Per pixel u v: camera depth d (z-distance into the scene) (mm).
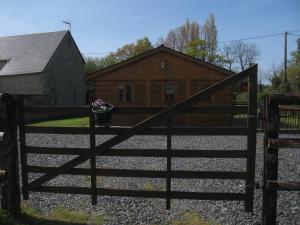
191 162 10250
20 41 39688
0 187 5672
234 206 6355
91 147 5777
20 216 5875
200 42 61156
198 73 21547
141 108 5695
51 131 5875
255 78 5191
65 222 5703
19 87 34969
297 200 6672
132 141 15195
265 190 4969
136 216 5961
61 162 10477
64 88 38344
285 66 41406
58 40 37781
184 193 5648
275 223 4984
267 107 4871
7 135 5688
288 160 10734
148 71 21906
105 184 7848
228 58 62219
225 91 21109
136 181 8078
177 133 5523
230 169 9336
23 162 6020
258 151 12172
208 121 21438
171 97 21828
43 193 7133
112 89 22266
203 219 5801
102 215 6008
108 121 5750
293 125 19266
